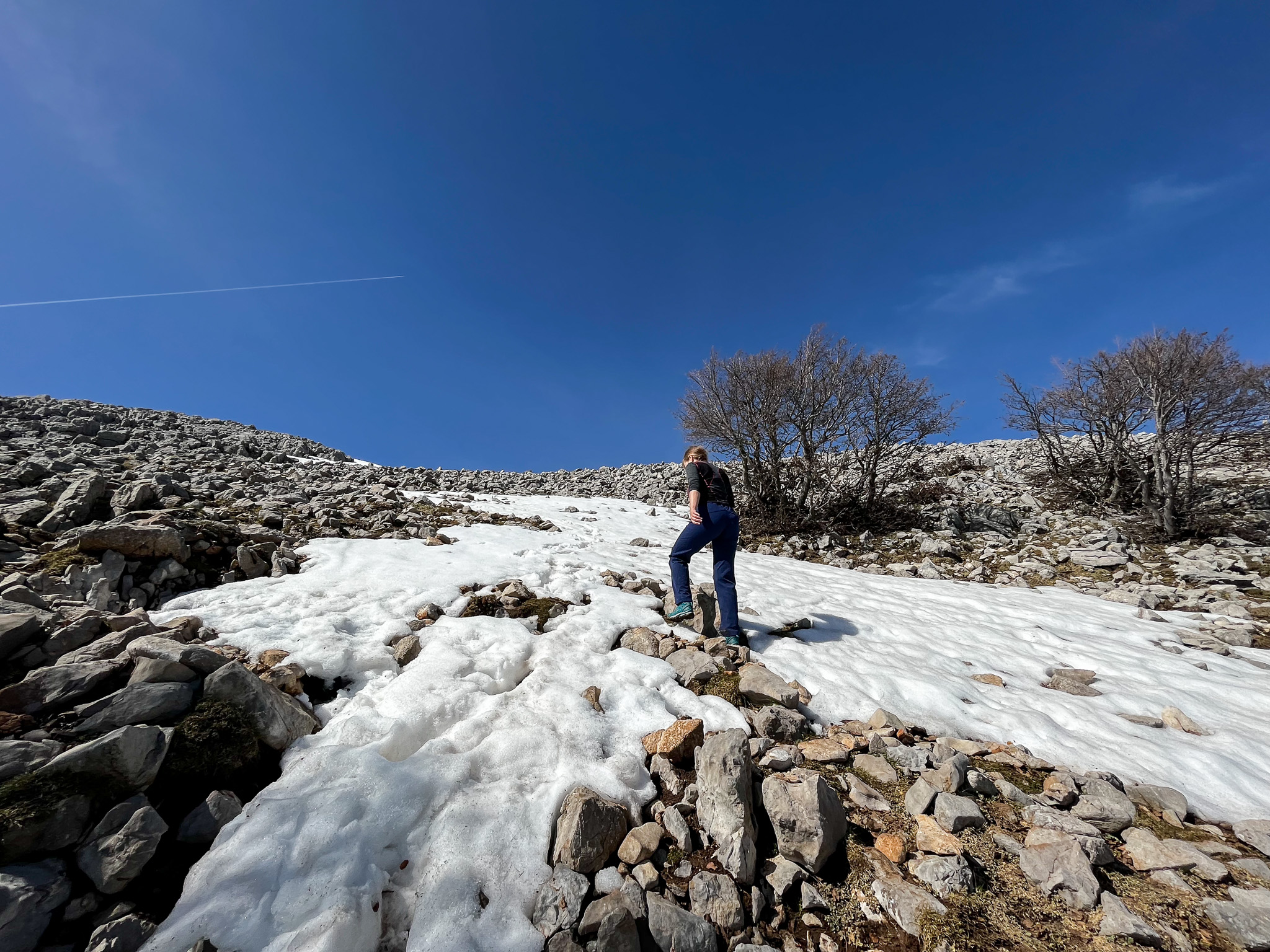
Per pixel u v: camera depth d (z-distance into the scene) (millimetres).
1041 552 9297
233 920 1792
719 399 12023
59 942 1666
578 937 1920
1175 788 2975
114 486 5816
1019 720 3562
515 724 2912
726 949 1964
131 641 2828
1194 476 10141
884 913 2100
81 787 1952
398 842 2154
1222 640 5570
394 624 3854
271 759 2475
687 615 4637
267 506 6410
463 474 15266
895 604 6203
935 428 11211
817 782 2436
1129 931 1998
